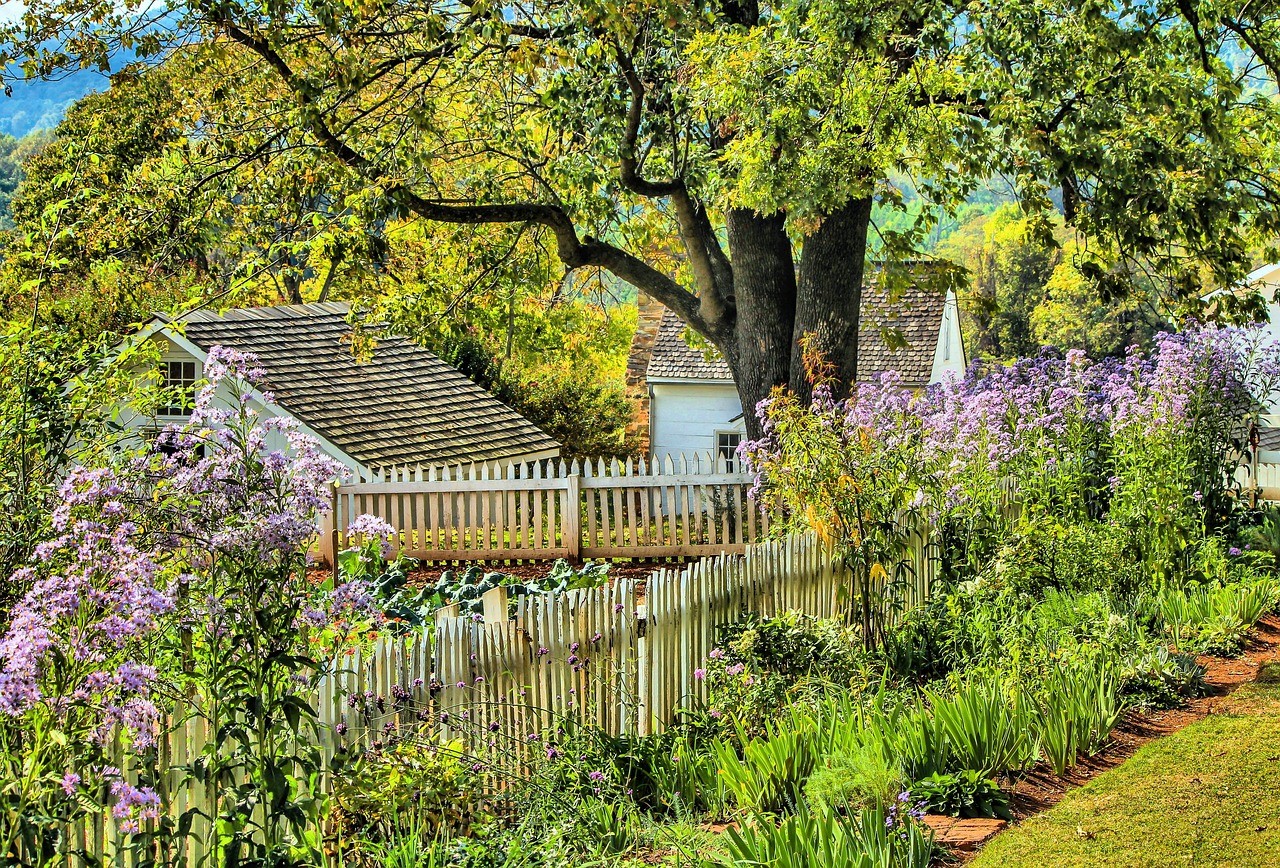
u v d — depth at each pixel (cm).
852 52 1336
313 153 1487
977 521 1072
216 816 492
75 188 1477
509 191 1934
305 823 527
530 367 4056
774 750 659
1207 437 1212
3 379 561
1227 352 1211
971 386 1384
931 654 912
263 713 484
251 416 526
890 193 1616
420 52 1526
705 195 1564
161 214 1495
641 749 722
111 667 451
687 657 864
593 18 1358
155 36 1395
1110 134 1344
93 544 453
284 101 1551
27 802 406
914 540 1114
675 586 853
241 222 1656
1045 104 1363
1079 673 781
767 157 1360
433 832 620
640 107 1545
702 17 1553
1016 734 690
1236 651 945
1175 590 1052
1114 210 1372
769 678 802
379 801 584
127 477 495
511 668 724
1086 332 5866
